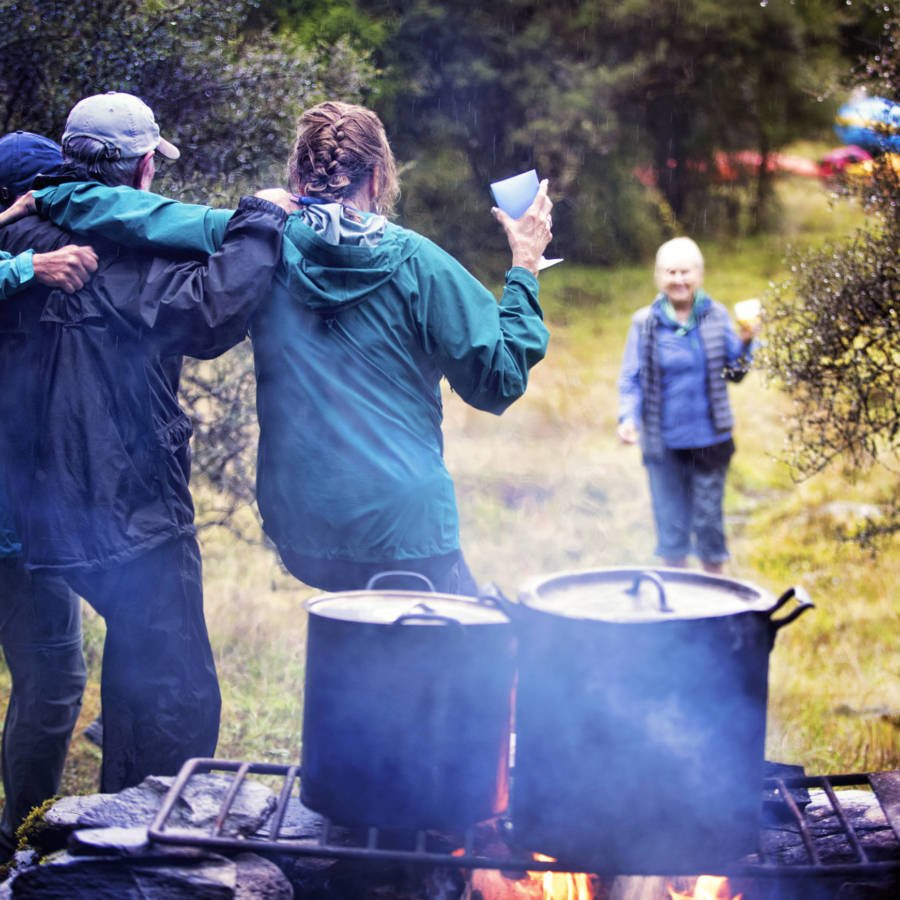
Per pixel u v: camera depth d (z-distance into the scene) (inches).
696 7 656.4
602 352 490.6
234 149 204.4
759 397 408.2
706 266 650.8
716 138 714.2
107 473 114.0
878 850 101.6
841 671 204.8
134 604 117.9
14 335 115.5
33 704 136.9
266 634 225.8
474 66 556.1
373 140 115.0
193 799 103.4
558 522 295.6
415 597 98.7
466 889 103.9
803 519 291.3
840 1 671.1
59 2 192.2
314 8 478.0
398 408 111.6
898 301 185.8
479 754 92.4
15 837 136.3
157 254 114.7
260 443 116.9
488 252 567.2
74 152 118.3
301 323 111.8
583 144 607.8
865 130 197.3
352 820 93.0
